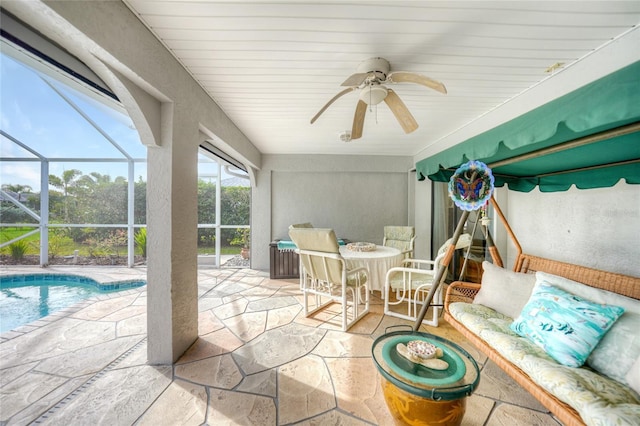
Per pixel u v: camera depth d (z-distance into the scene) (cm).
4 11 106
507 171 244
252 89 229
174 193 189
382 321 271
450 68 192
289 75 205
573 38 157
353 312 268
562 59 179
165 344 190
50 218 533
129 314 285
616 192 212
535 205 296
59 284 463
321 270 263
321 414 146
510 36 156
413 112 276
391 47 168
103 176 540
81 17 115
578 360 132
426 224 470
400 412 123
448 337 240
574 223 249
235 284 405
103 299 334
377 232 501
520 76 202
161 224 186
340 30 153
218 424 138
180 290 199
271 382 172
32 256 537
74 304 316
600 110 100
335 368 188
